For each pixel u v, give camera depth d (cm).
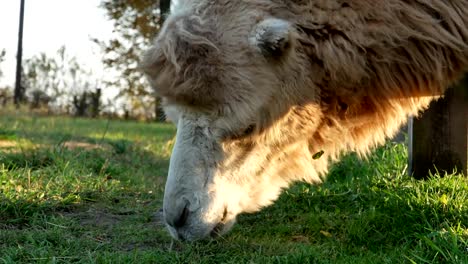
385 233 393
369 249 377
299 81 325
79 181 539
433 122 519
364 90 340
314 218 430
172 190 332
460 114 516
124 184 568
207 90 308
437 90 352
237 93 310
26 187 503
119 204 493
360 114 352
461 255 318
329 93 337
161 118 429
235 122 317
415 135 527
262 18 316
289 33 308
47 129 1194
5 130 1006
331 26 323
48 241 377
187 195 329
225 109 313
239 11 316
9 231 395
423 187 474
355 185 514
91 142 937
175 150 334
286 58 315
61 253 353
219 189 334
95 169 634
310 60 328
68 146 787
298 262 341
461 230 365
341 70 327
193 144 328
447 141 517
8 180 514
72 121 1702
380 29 324
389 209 432
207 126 323
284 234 413
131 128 1564
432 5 334
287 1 322
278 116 326
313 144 359
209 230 335
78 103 2331
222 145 327
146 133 1394
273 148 342
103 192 518
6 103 2248
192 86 306
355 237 392
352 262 337
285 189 497
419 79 344
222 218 341
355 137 369
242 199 352
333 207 471
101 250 370
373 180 515
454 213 406
